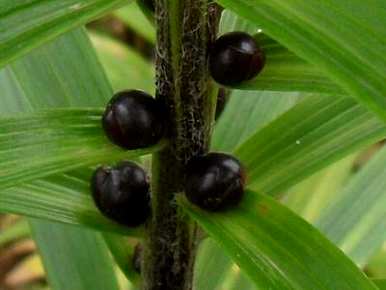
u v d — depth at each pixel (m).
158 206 0.15
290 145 0.16
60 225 0.19
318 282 0.13
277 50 0.14
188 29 0.14
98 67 0.18
